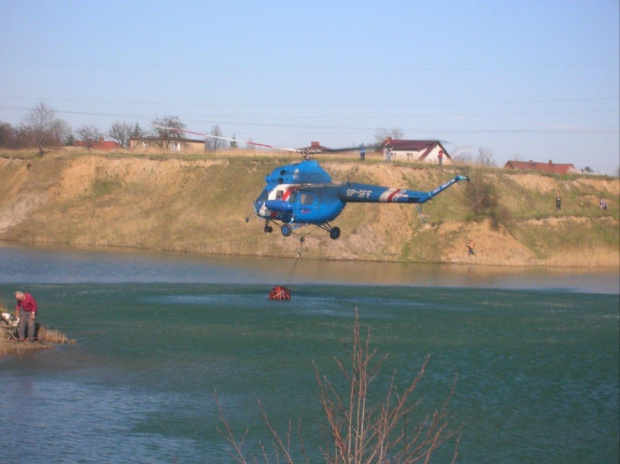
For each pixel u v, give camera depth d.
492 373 28.59
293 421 22.00
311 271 60.69
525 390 26.56
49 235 77.19
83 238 76.06
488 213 79.12
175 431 20.58
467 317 40.75
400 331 35.69
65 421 20.81
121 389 24.20
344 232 73.94
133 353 29.02
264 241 72.06
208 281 52.09
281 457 19.06
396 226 76.31
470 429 22.33
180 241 73.50
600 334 37.25
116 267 57.47
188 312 38.62
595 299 50.88
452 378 27.61
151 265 59.62
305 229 74.06
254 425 21.50
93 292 44.31
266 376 26.50
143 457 18.56
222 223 76.56
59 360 27.42
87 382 24.77
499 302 47.44
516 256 74.56
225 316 37.88
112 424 20.83
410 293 50.03
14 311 35.16
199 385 25.12
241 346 30.92
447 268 68.56
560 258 75.69
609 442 21.83
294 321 37.06
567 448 21.19
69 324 34.12
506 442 21.41
